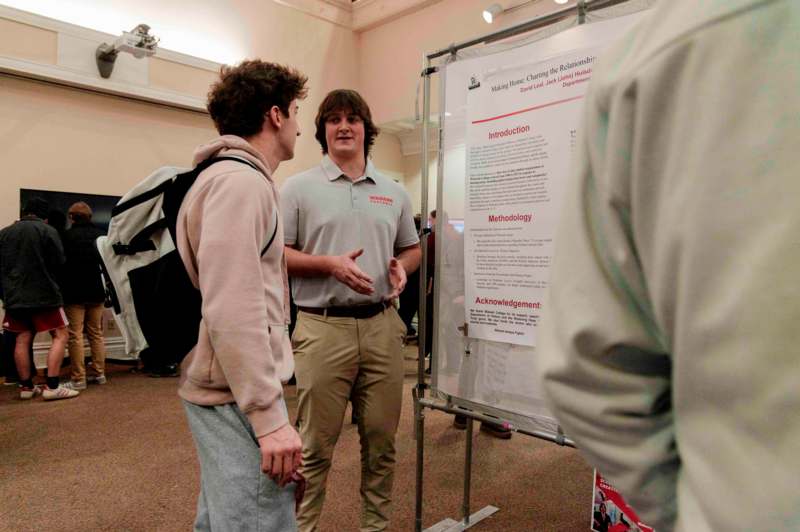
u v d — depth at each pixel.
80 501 2.18
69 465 2.55
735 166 0.27
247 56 6.23
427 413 3.38
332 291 1.55
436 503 2.16
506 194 1.42
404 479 2.38
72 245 3.96
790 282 0.25
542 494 2.25
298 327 1.63
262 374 0.89
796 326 0.25
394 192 1.77
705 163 0.28
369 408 1.61
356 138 1.66
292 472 0.93
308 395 1.56
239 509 0.94
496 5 5.46
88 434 3.00
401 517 2.04
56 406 3.56
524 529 1.95
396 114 6.92
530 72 1.36
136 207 1.04
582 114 0.39
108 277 1.16
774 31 0.27
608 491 1.83
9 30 4.61
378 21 7.01
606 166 0.35
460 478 2.40
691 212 0.29
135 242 1.05
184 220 0.99
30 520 2.03
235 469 0.95
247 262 0.90
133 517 2.06
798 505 0.25
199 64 5.75
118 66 5.18
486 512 2.07
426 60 1.61
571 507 2.13
